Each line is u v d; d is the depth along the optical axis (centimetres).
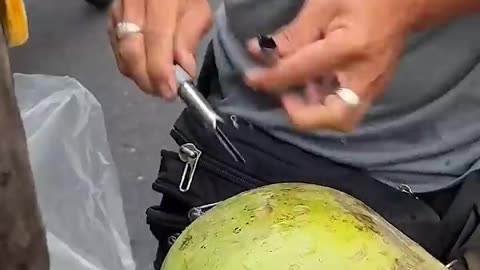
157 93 72
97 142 103
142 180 147
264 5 83
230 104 90
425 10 60
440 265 62
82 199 99
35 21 177
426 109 82
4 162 47
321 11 60
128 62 72
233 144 88
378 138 84
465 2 60
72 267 94
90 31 175
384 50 59
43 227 51
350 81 59
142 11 73
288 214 62
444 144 83
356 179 86
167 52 70
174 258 63
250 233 61
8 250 48
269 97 87
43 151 97
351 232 60
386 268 59
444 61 79
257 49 61
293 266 58
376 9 58
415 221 83
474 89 81
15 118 47
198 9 75
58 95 101
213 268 60
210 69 94
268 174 87
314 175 86
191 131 90
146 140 154
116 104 161
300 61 58
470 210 83
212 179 90
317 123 59
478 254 82
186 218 92
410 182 86
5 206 47
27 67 167
